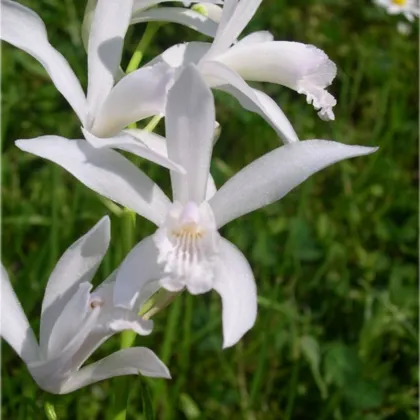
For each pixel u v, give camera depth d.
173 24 0.27
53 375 0.10
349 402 0.17
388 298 0.19
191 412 0.16
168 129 0.10
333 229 0.21
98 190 0.10
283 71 0.11
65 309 0.10
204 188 0.10
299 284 0.20
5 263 0.19
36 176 0.21
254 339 0.18
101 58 0.11
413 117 0.27
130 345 0.11
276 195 0.10
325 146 0.10
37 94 0.22
